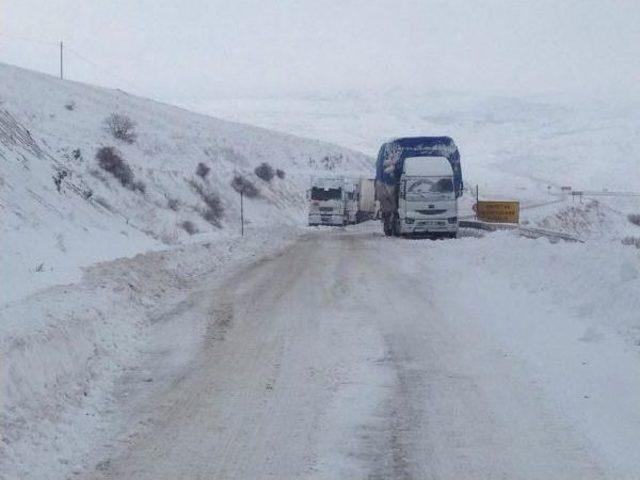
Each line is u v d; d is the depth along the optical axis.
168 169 60.31
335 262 26.58
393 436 7.95
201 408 9.00
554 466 7.01
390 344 12.44
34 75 84.56
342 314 15.39
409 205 39.78
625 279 14.54
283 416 8.67
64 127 62.78
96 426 8.32
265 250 32.16
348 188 61.75
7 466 6.89
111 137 65.88
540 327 13.22
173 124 92.12
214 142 86.19
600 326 12.75
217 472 6.96
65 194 25.67
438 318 14.73
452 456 7.33
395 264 25.73
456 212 39.94
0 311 10.98
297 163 101.44
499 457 7.28
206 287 19.59
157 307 16.22
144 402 9.26
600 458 7.17
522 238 26.28
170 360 11.45
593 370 10.20
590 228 75.94
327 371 10.72
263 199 71.44
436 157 41.00
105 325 12.62
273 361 11.35
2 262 15.02
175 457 7.36
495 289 18.25
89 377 10.16
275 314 15.42
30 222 19.47
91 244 21.05
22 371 8.75
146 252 22.73
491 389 9.64
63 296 13.30
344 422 8.43
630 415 8.34
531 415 8.55
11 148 25.75
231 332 13.56
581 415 8.44
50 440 7.65
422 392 9.59
